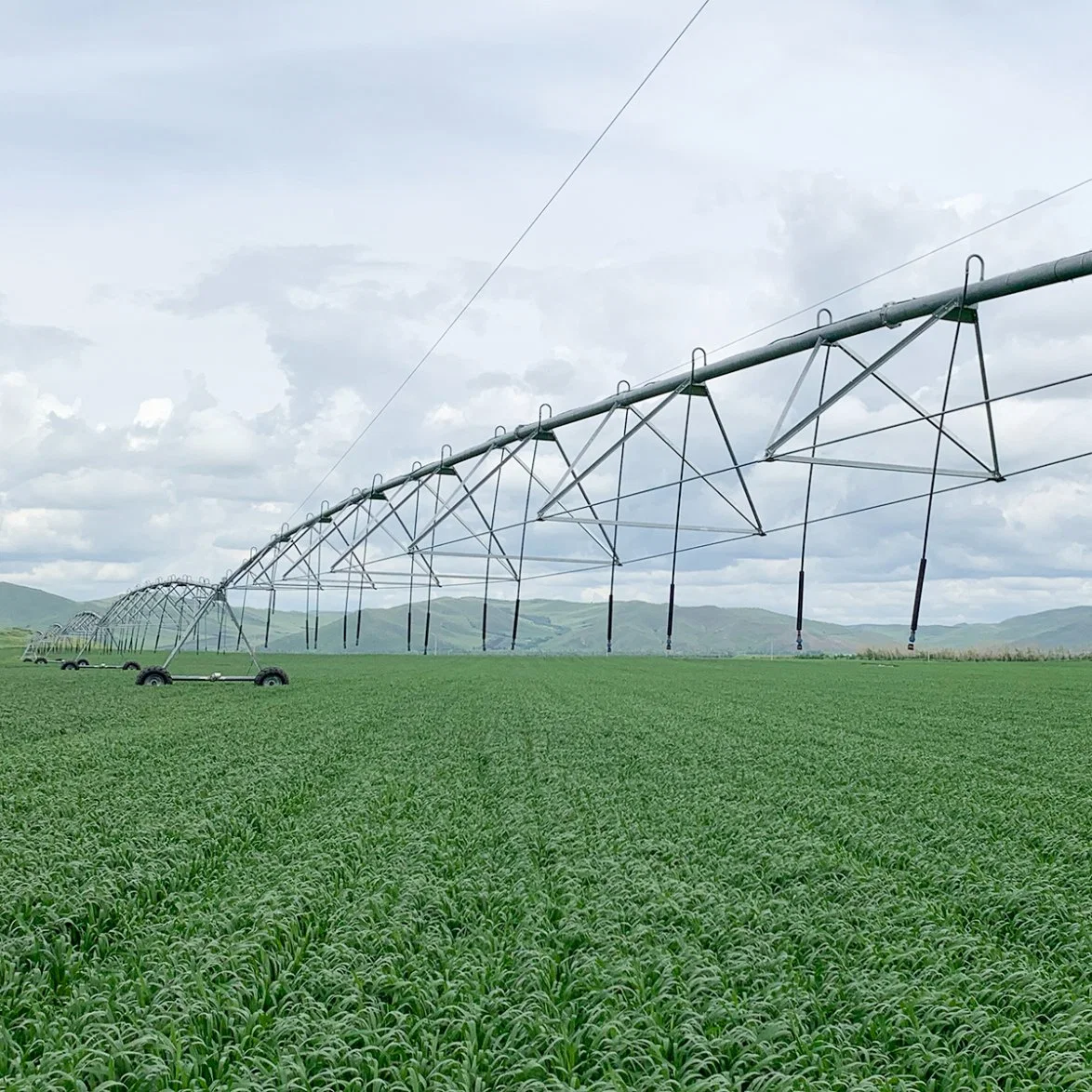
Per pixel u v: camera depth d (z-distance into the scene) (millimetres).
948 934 11758
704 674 81000
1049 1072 8375
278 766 25578
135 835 16703
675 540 36031
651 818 19188
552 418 45188
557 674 80688
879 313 26500
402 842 16469
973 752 30547
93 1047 8609
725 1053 8766
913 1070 8617
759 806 20672
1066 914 12680
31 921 12242
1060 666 90125
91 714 41656
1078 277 21891
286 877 13914
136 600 101500
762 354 31141
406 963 10703
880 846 16812
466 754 29172
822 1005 9844
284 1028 8953
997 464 24516
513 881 14195
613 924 11945
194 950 11031
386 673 80812
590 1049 8805
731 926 12109
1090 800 21812
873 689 61250
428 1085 8148
